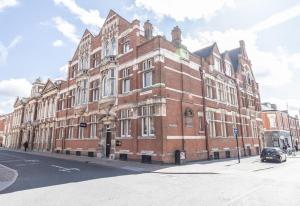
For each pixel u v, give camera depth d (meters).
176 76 19.89
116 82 22.61
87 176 11.91
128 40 22.47
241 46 35.28
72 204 6.82
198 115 21.55
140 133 18.86
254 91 35.34
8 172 12.92
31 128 42.12
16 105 53.50
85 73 27.97
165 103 17.86
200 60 23.88
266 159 20.72
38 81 45.38
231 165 16.91
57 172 13.26
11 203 6.89
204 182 10.35
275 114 46.88
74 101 30.14
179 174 12.89
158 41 18.92
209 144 21.84
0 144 61.69
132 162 18.28
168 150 17.20
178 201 7.13
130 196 7.75
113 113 22.12
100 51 26.61
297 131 61.56
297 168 16.16
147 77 19.73
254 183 10.13
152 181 10.55
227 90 28.08
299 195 7.95
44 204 6.82
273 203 6.94
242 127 29.17
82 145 26.28
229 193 8.20
